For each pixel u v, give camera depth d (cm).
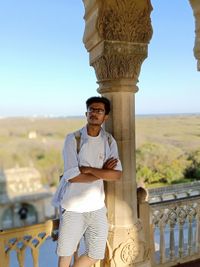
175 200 294
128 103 244
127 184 248
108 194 250
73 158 198
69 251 205
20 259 219
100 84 249
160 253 289
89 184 204
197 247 308
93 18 234
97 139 206
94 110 201
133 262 254
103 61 234
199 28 283
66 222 204
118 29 230
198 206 308
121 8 229
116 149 216
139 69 246
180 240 298
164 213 288
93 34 236
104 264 253
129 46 235
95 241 210
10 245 214
